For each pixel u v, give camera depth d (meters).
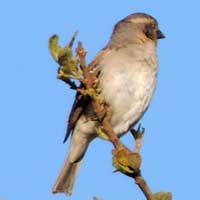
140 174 6.32
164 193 6.14
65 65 6.80
